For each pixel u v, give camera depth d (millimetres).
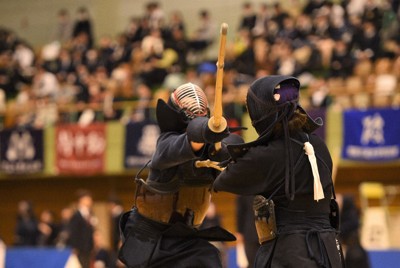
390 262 25109
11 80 48500
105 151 38438
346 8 43219
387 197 35000
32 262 29344
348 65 38750
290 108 9898
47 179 41594
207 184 10828
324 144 10328
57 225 34938
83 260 28188
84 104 41406
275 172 9828
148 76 42406
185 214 10812
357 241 21484
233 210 36969
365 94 35406
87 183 40625
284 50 40406
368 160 33688
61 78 46125
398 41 39688
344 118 34094
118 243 29672
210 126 9289
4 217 42781
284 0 49531
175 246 10719
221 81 9117
